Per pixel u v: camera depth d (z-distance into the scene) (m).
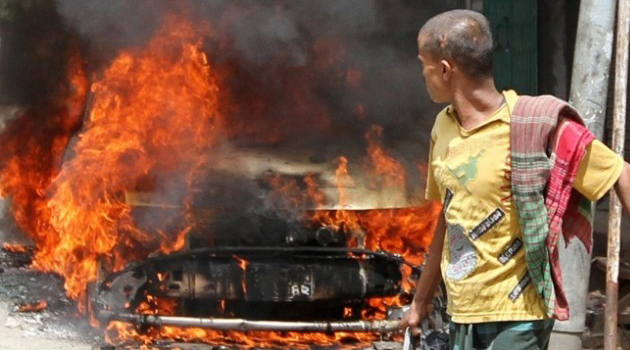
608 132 10.09
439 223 3.63
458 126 3.35
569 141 3.20
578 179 3.24
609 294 4.75
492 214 3.25
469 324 3.32
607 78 5.15
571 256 5.20
